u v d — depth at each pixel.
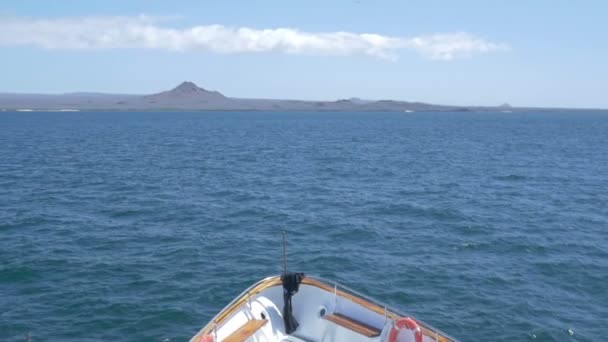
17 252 29.17
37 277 25.55
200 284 24.98
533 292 24.58
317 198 46.81
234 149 96.38
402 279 26.11
